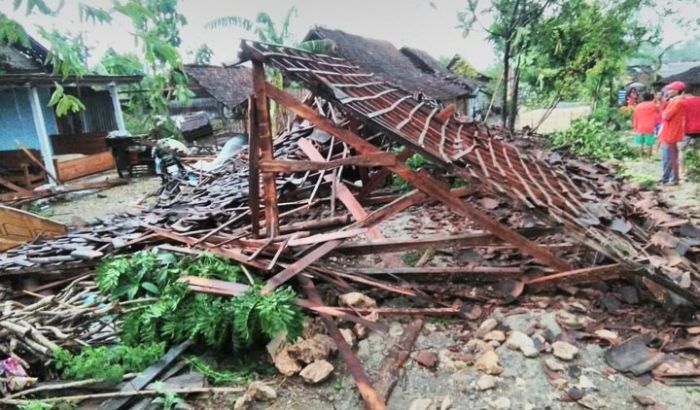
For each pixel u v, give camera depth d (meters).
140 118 16.38
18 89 11.36
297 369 2.70
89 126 13.75
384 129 3.14
